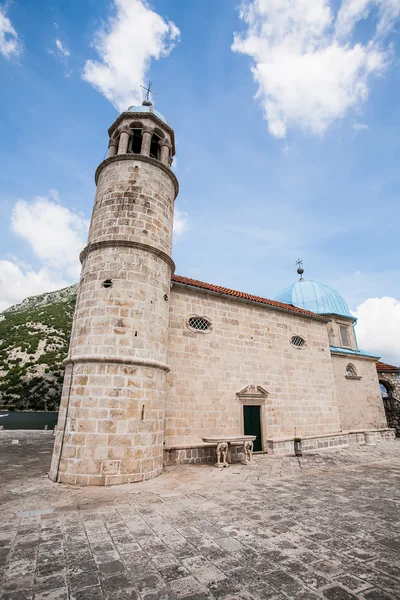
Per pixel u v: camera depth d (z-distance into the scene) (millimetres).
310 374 18406
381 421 22312
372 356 23219
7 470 10602
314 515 6527
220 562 4500
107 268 10852
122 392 9508
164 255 11930
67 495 7750
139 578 4062
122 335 10070
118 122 13992
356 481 9789
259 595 3697
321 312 24594
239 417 14539
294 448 15781
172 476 9953
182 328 13938
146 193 12391
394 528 5852
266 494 8141
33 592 3736
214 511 6695
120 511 6629
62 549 4875
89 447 8891
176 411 12844
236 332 15703
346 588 3863
